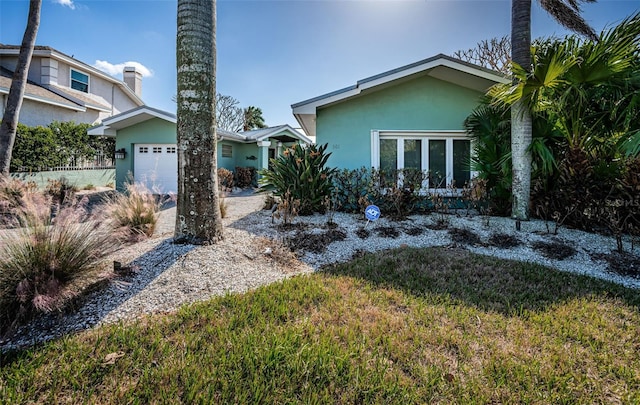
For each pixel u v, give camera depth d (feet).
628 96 19.16
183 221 14.85
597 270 15.06
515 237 19.04
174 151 45.09
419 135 29.19
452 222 22.22
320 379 7.11
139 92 77.25
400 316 9.99
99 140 53.47
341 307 10.49
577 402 6.64
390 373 7.39
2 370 7.25
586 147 20.89
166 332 8.84
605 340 8.88
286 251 16.67
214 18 15.12
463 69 24.99
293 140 68.80
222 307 10.28
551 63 17.89
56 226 10.71
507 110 24.00
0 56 53.36
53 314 9.72
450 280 13.20
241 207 30.96
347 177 26.12
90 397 6.53
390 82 26.81
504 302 11.23
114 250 12.15
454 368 7.62
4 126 28.58
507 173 23.44
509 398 6.73
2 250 9.51
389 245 18.71
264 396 6.60
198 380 6.98
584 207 19.53
